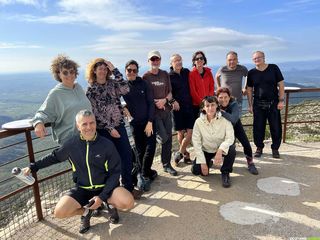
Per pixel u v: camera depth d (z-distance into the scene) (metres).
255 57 4.73
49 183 4.28
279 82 4.74
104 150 2.98
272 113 4.86
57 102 3.09
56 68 3.07
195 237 2.91
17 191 3.15
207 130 4.14
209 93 4.86
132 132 4.11
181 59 4.60
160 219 3.27
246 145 4.44
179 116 4.71
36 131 2.90
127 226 3.16
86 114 2.89
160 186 4.12
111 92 3.53
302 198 3.61
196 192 3.89
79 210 3.06
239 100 5.09
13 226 3.35
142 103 3.99
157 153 5.49
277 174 4.38
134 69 3.88
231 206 3.47
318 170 4.48
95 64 3.42
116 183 3.05
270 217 3.20
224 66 5.19
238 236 2.89
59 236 3.08
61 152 3.02
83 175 3.03
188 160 5.00
